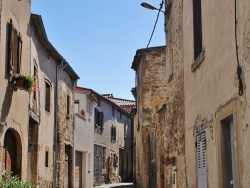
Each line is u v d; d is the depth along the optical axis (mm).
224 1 6438
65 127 20328
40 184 15477
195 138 8570
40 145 15461
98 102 31953
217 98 6871
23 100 12203
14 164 11859
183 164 9836
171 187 11711
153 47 22109
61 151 19328
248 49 5387
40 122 15430
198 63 8117
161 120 14578
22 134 12070
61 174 19250
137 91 25344
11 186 9391
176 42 10789
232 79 6055
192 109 8859
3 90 10258
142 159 22094
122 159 40906
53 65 17781
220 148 6688
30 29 13242
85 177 26578
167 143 12305
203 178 7867
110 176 35500
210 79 7336
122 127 40688
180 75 10250
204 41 7777
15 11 11336
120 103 45406
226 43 6352
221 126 6715
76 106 26297
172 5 11336
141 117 22156
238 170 5773
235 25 5859
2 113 10180
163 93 21828
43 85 15938
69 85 21344
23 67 12266
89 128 27891
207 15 7539
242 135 5605
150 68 22047
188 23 9266
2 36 10164
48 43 15656
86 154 26797
